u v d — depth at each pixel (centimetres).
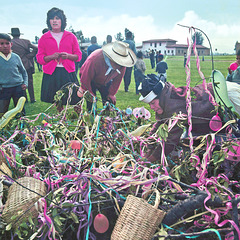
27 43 617
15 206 174
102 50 424
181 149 264
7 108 452
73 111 300
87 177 192
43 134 256
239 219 175
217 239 188
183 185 179
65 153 236
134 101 710
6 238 185
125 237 160
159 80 230
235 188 232
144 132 274
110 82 446
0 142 260
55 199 180
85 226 184
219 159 194
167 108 227
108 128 288
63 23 480
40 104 666
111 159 246
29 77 658
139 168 217
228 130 233
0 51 436
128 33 730
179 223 181
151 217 162
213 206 180
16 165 229
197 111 224
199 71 219
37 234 180
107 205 192
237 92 256
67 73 495
